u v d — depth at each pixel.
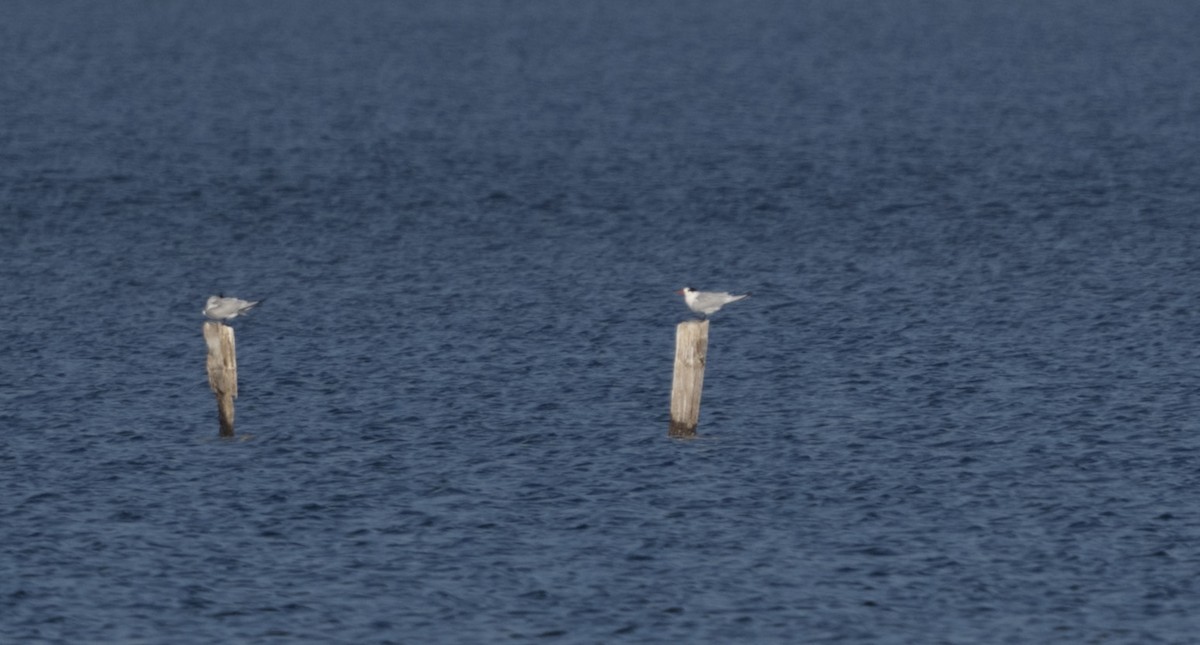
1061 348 196.62
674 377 163.50
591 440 163.50
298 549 135.00
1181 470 152.88
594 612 123.06
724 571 130.25
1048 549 134.38
